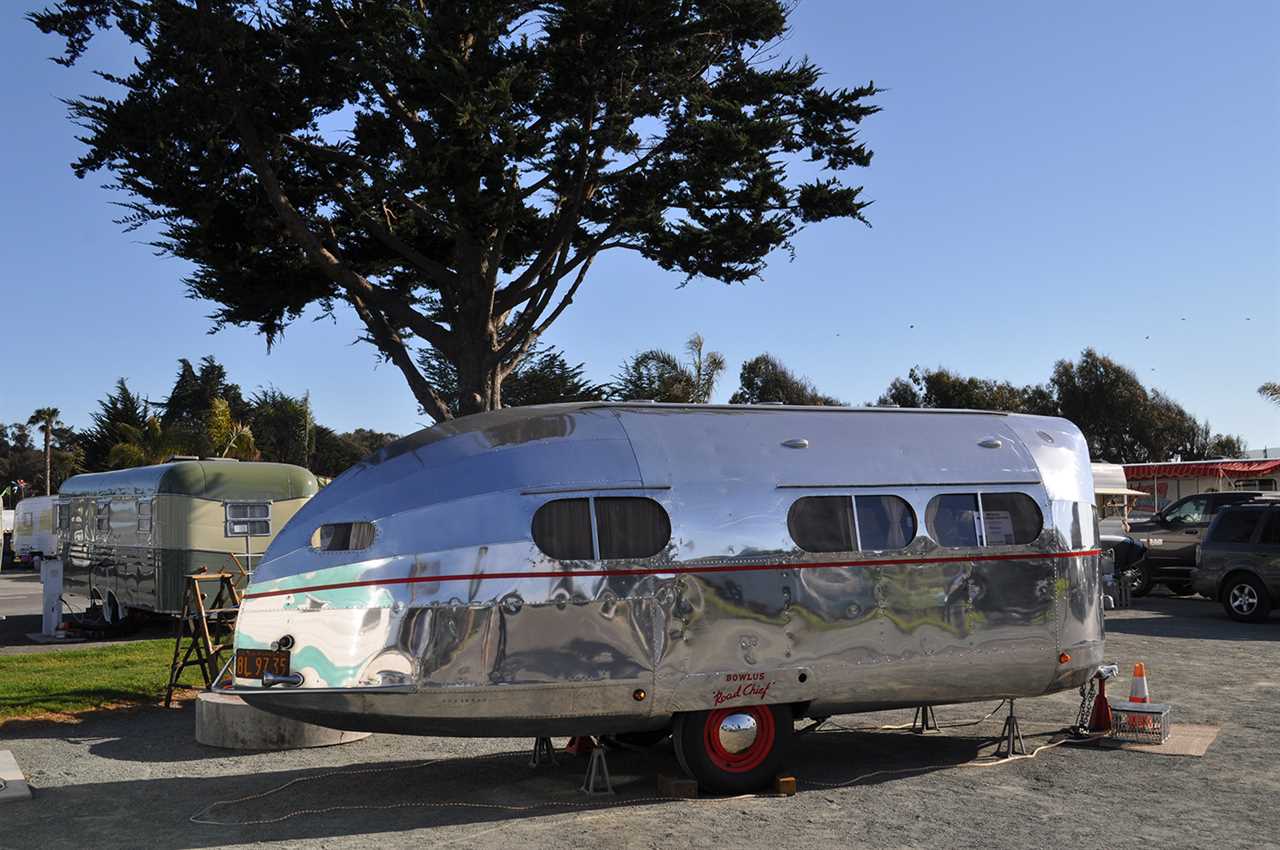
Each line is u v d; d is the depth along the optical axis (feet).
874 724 33.17
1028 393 209.67
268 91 51.06
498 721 23.54
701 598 24.85
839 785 26.07
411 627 23.40
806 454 26.78
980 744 30.35
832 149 55.01
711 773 24.97
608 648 24.04
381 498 24.50
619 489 24.73
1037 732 31.78
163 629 64.80
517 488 24.22
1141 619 60.59
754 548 25.45
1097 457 203.21
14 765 28.07
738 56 55.42
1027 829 22.41
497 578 23.63
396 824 23.09
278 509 60.75
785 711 25.76
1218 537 60.70
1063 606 28.68
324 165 55.98
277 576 24.58
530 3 50.62
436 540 23.81
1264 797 24.79
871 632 26.37
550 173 51.19
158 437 145.59
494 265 54.24
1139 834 22.06
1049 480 29.17
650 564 24.56
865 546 26.61
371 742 31.58
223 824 23.32
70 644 58.49
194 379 258.57
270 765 28.89
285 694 23.80
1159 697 37.04
